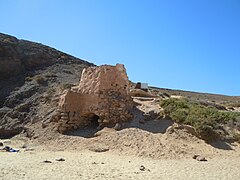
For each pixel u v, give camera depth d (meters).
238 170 14.10
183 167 14.44
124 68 24.45
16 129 26.77
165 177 12.17
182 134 19.64
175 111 22.48
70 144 19.94
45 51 47.88
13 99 33.34
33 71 42.25
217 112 23.86
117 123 21.47
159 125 21.12
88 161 15.21
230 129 21.55
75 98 23.36
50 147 19.81
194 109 23.39
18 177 11.09
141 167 13.66
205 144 19.02
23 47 46.41
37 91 34.88
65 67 46.09
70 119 22.58
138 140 18.62
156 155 16.84
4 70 40.00
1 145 21.61
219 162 15.88
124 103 22.73
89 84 23.89
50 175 11.58
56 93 31.72
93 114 23.25
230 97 60.97
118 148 18.30
